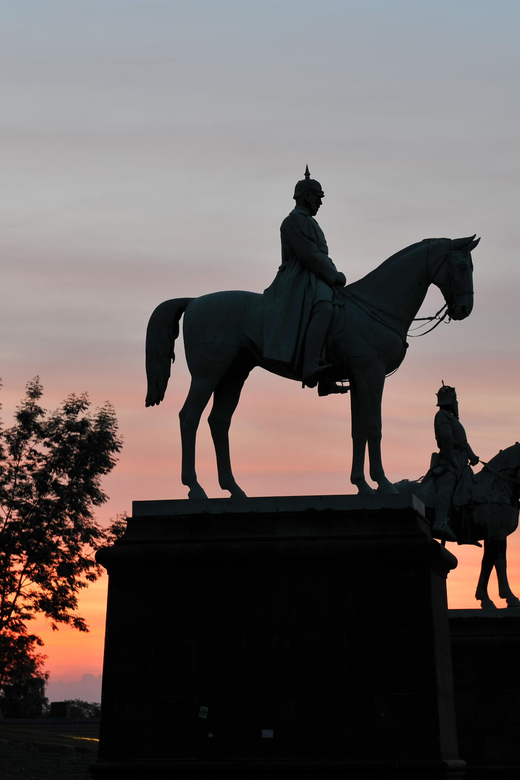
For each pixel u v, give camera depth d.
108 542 36.97
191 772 13.58
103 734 13.99
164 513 14.60
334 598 13.83
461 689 21.69
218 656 13.96
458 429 23.05
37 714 65.38
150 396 15.49
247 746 13.66
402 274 15.05
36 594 35.72
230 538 14.24
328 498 14.24
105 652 14.21
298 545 13.93
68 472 36.75
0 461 37.16
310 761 13.39
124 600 14.31
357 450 14.97
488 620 21.88
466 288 14.98
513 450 23.14
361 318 14.77
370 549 13.76
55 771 27.83
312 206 15.46
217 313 15.09
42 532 35.53
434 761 13.12
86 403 38.16
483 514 22.66
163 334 15.54
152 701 13.98
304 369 14.59
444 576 14.83
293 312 14.77
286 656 13.80
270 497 14.38
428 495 22.62
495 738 21.38
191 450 14.90
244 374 15.56
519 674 21.55
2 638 35.00
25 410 37.59
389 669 13.55
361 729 13.45
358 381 14.66
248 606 14.01
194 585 14.20
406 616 13.64
